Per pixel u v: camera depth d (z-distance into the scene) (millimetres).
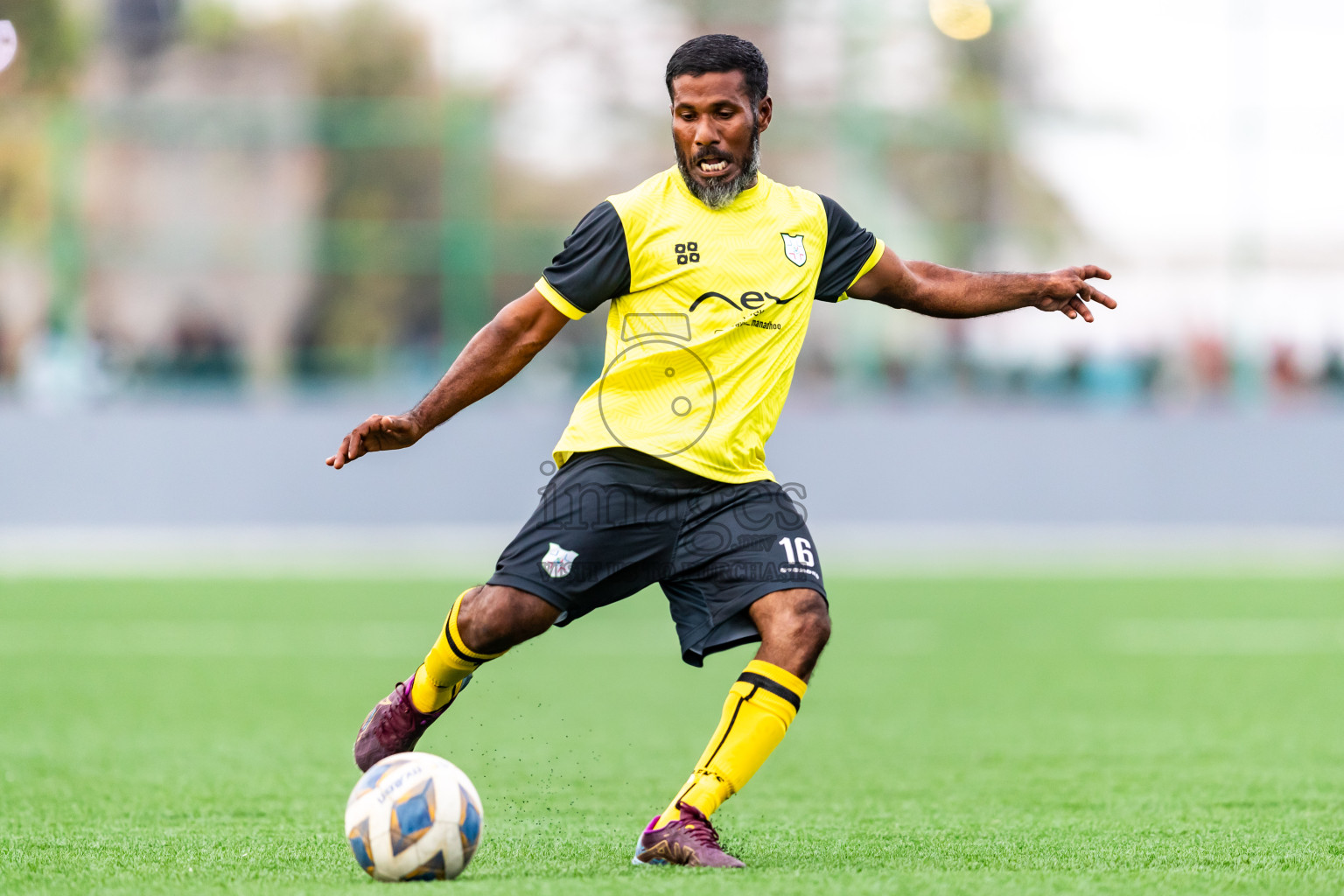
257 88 71500
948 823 17969
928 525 70125
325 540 68312
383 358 71750
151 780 21359
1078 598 49594
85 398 70250
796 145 72375
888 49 72125
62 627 42469
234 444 69438
